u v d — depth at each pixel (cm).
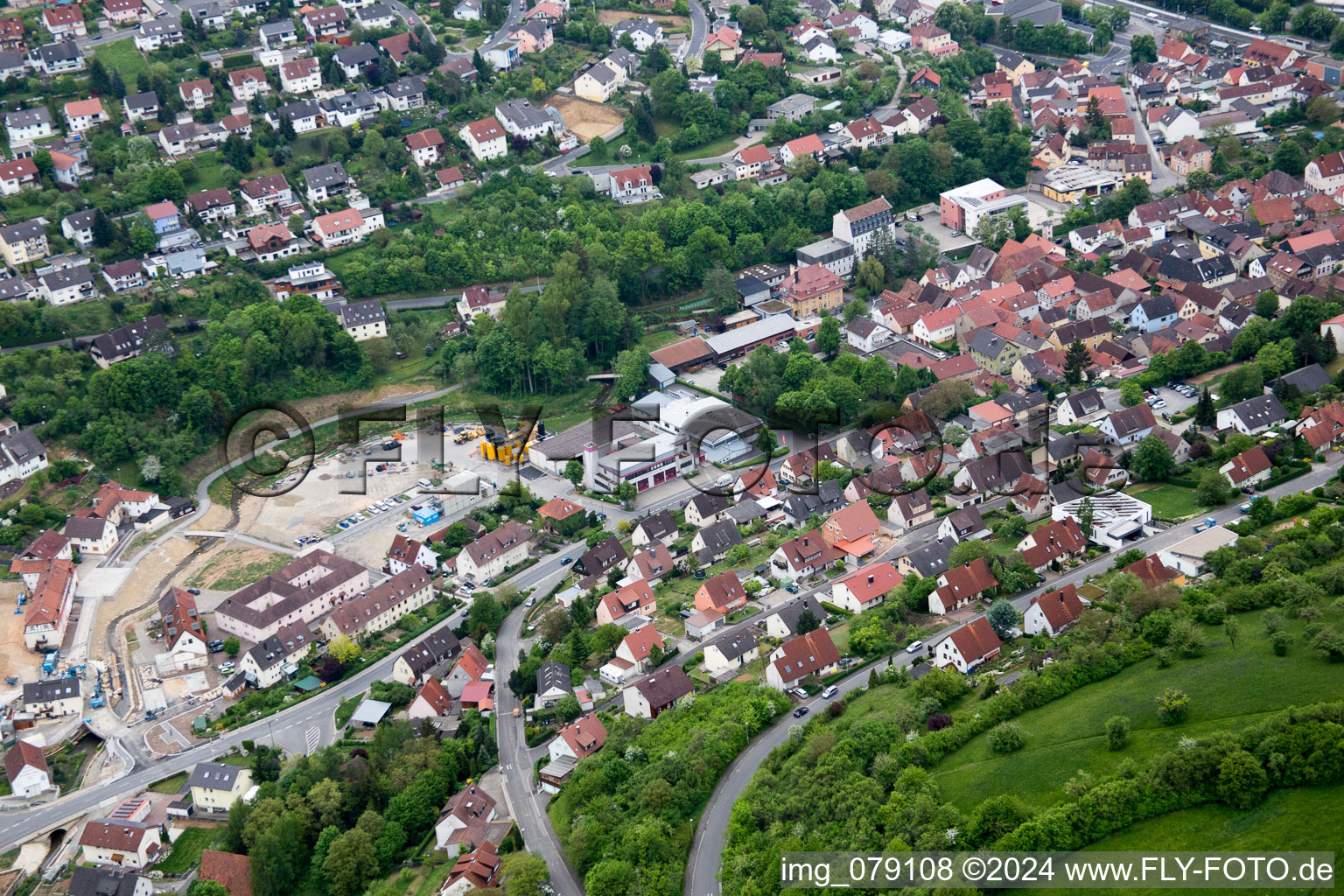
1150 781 17875
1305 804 17138
